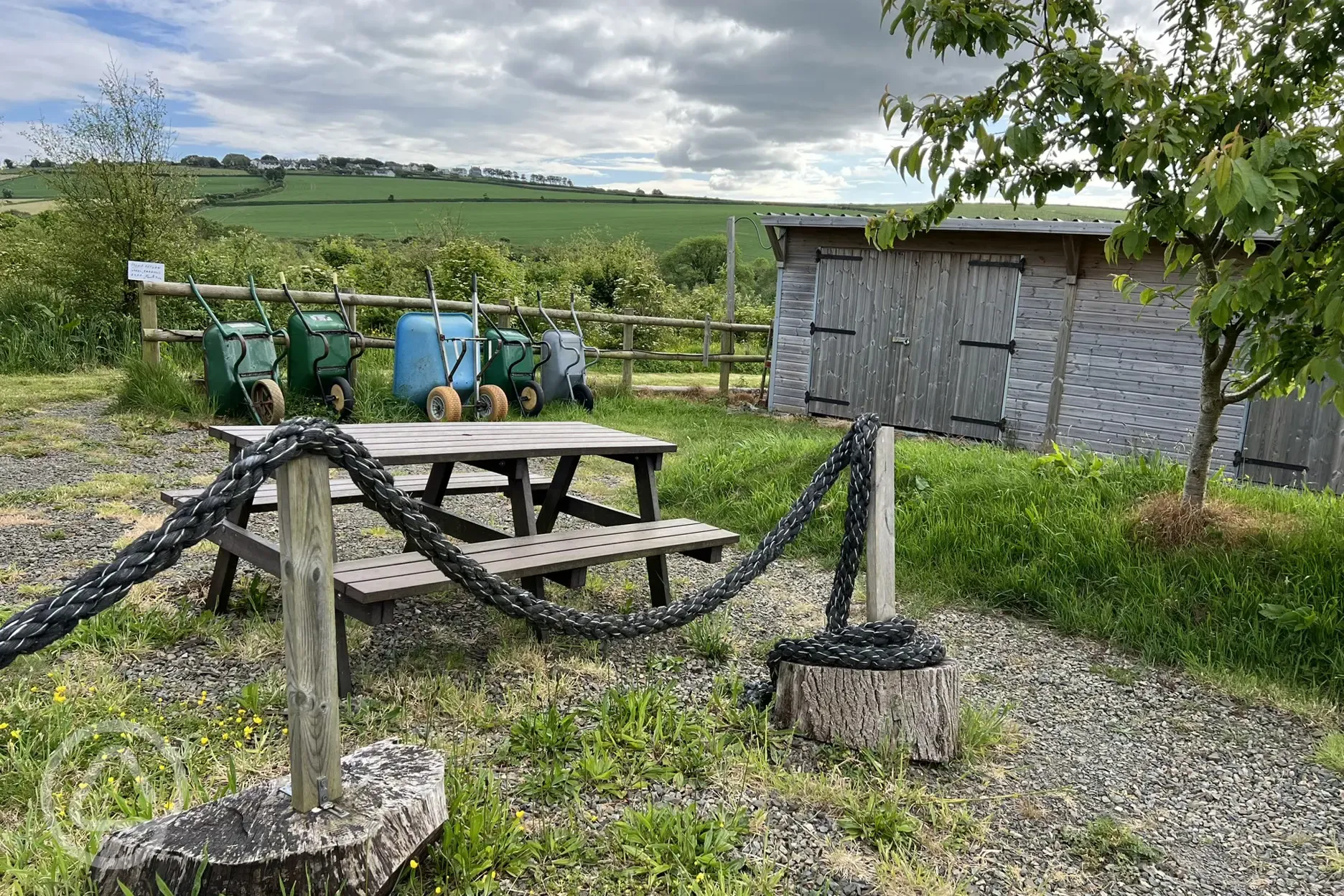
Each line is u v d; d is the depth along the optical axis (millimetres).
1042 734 3375
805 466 6387
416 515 2295
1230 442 8820
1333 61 4008
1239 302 3615
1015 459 6434
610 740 2871
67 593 1707
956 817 2693
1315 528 4648
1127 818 2814
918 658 3049
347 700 3074
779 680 3180
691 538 4027
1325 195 3646
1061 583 4727
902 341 10727
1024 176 4523
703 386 14531
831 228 10898
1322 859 2648
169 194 11805
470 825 2299
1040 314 9797
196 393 8367
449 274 17609
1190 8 4398
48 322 10508
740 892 2211
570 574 3680
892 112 4270
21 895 1962
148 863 1861
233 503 1818
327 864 1890
